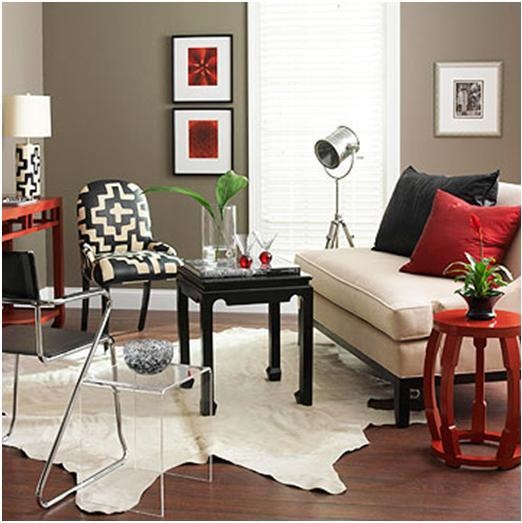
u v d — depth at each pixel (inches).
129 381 202.4
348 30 324.5
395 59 323.3
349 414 235.1
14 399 227.0
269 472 207.6
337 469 210.1
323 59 326.0
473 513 194.7
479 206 255.9
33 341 216.7
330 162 301.1
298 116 327.9
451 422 210.5
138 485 204.1
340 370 264.8
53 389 249.4
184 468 210.5
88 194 299.3
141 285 334.6
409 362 227.9
